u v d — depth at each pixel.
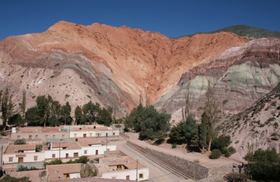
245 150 69.56
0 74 144.75
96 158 68.25
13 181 47.88
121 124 127.06
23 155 64.31
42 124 105.88
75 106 126.31
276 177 41.97
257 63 132.25
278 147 66.44
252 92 121.31
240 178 42.94
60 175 50.09
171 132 81.19
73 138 86.56
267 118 75.94
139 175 54.66
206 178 47.62
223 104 116.94
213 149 69.62
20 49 159.75
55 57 156.62
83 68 156.75
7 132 94.81
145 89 192.88
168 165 64.81
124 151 78.81
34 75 143.38
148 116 104.50
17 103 128.62
